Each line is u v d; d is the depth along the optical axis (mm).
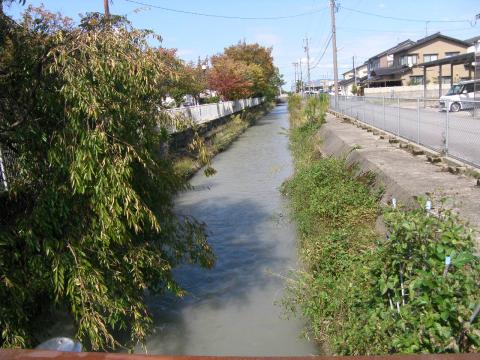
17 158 5094
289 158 19984
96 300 4738
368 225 7805
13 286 4402
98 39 4602
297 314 6227
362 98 23859
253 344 5684
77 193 4734
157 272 5770
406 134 14172
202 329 6105
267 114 55844
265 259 8438
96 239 4777
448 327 3029
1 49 4648
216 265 8266
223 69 35156
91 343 5168
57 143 4496
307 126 25266
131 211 4875
